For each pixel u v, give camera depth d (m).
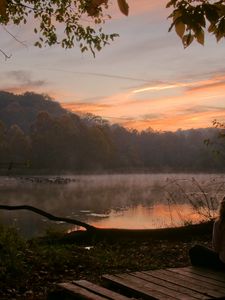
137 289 4.62
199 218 17.28
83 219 31.12
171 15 3.46
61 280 7.70
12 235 9.47
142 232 12.44
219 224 5.48
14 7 13.24
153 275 5.19
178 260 9.66
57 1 13.77
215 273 5.25
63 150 151.00
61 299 5.19
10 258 7.94
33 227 24.34
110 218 31.27
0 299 6.52
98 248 10.84
